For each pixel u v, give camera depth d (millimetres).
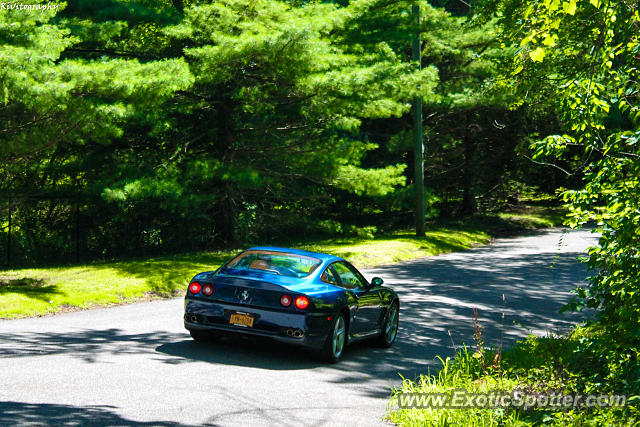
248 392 6980
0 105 14609
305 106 24516
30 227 25594
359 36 27734
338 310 8797
